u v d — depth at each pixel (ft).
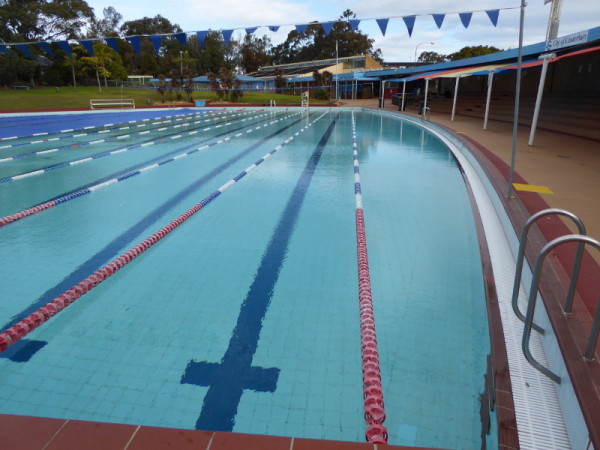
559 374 4.77
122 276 8.64
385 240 10.37
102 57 101.81
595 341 4.24
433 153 23.50
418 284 8.09
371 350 6.05
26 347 6.27
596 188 12.42
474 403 5.09
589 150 19.83
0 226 11.61
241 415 5.01
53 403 5.16
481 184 15.60
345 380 5.61
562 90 37.76
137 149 25.91
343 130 36.83
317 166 19.99
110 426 3.91
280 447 3.70
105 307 7.44
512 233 9.32
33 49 98.22
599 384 4.00
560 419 4.57
